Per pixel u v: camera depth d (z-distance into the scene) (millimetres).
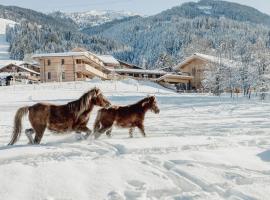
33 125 10914
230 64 61250
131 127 12258
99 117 11984
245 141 10727
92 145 9977
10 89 55062
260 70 53656
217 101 36812
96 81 67188
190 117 20422
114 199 6000
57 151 9062
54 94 47875
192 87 83750
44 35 182750
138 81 73750
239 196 6215
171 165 7914
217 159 8406
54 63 78312
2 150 9180
